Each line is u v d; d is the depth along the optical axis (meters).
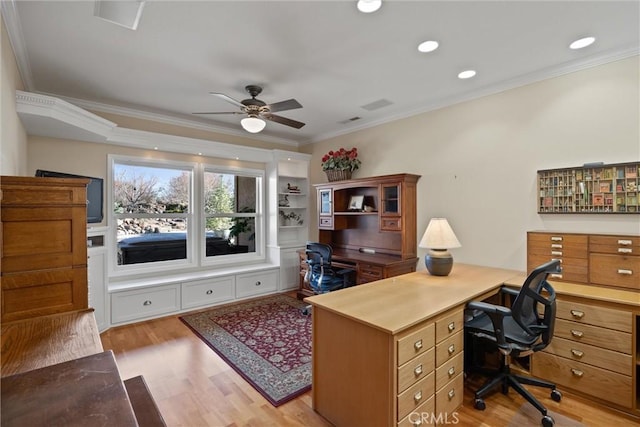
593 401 2.15
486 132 3.29
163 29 2.19
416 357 1.72
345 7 1.96
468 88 3.29
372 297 2.14
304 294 4.61
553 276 2.60
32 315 1.83
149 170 4.23
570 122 2.75
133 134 3.77
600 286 2.37
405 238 3.80
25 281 1.82
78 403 0.88
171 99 3.53
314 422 1.97
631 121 2.46
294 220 5.62
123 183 4.02
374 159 4.45
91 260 3.17
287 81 3.08
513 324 2.32
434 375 1.85
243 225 5.17
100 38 2.28
